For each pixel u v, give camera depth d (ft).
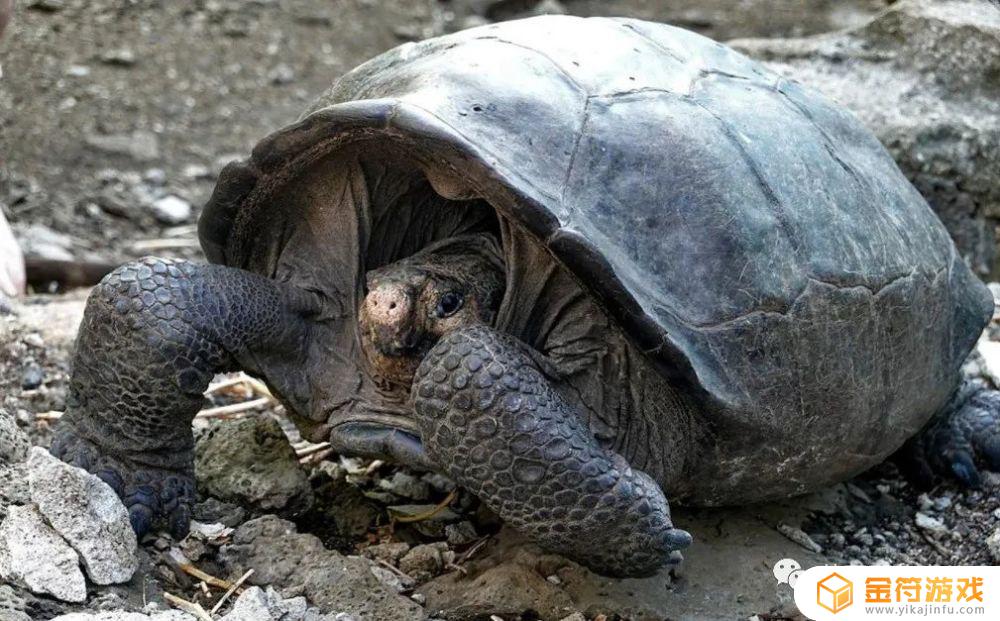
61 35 27.71
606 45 11.84
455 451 10.33
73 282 19.79
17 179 22.82
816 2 32.22
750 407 10.68
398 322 11.10
